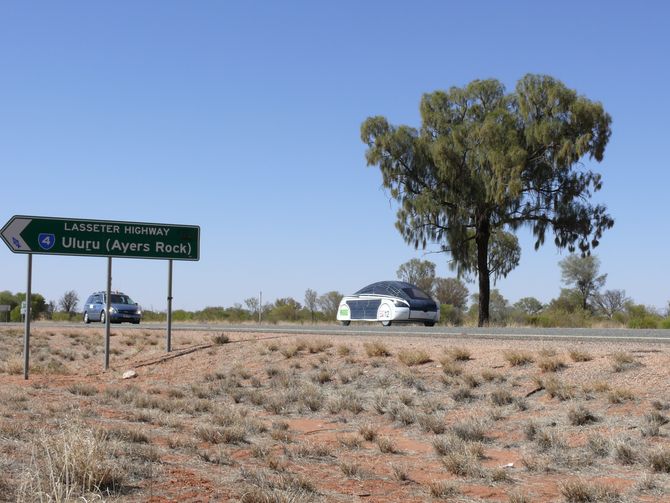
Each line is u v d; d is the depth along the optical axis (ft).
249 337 77.51
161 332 106.73
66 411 41.73
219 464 29.37
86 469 23.41
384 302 114.83
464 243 142.10
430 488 26.91
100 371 68.33
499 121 137.49
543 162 135.95
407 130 142.10
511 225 140.87
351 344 62.28
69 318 236.43
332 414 44.04
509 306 224.33
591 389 39.45
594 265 204.85
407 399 44.06
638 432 32.96
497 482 28.53
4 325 162.20
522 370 45.96
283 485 25.75
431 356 53.21
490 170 136.26
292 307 192.03
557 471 29.94
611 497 25.89
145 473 25.89
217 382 56.49
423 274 222.07
